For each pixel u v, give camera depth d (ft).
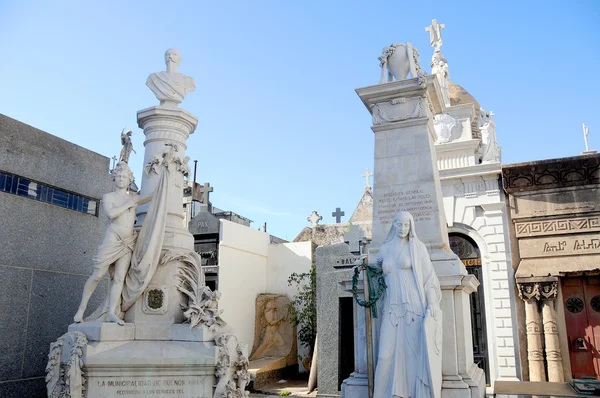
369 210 71.20
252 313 63.87
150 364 22.35
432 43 61.36
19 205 27.22
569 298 42.78
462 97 61.98
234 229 62.28
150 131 28.68
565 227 43.16
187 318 24.91
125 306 24.61
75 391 21.44
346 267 41.14
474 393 22.08
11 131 27.17
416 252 22.36
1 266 25.91
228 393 23.18
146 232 25.21
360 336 24.52
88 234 31.83
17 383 26.08
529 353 42.32
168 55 29.76
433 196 25.67
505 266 44.88
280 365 54.85
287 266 67.77
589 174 42.83
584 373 41.01
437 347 20.92
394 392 20.66
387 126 27.22
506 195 46.37
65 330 29.37
